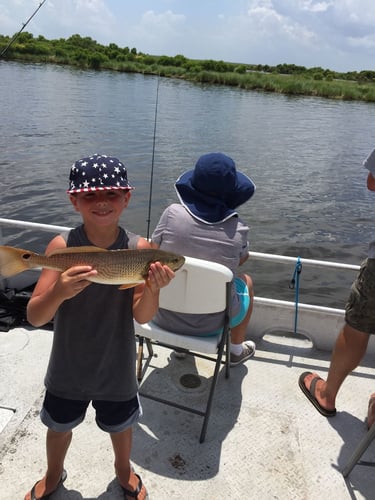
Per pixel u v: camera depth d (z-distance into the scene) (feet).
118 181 5.38
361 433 8.71
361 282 7.83
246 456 7.98
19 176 37.83
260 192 39.58
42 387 9.24
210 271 7.35
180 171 44.52
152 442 8.13
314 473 7.73
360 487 7.52
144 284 5.76
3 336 10.82
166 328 8.41
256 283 23.13
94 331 5.79
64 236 5.80
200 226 8.16
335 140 70.85
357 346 8.36
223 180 8.15
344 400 9.58
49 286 5.54
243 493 7.26
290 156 56.13
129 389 6.18
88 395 6.03
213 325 8.18
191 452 7.98
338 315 10.95
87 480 7.25
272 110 112.47
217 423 8.69
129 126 67.72
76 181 5.35
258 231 30.48
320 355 11.17
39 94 95.81
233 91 170.81
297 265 10.56
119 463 6.77
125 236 5.96
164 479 7.41
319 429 8.74
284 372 10.40
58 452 6.56
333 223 32.83
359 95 174.09
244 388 9.74
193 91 154.10
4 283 12.49
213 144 60.13
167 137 62.23
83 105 86.12
